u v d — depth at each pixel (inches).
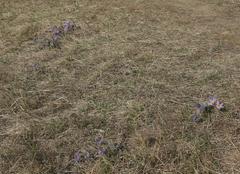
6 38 193.5
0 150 128.5
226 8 237.6
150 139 132.3
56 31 198.7
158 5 235.0
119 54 178.2
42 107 147.3
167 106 146.6
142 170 121.6
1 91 154.3
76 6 230.8
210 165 122.9
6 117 142.0
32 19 214.4
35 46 187.8
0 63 172.6
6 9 226.2
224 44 191.9
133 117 140.8
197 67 170.6
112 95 152.5
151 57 176.2
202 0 247.3
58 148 129.6
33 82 160.6
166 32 201.8
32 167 121.9
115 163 124.0
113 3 235.1
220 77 162.7
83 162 124.5
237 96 151.6
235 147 130.1
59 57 178.2
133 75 164.4
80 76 164.4
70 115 142.8
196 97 151.7
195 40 194.4
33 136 133.5
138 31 201.8
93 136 134.3
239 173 121.4
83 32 199.9
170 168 122.0
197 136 132.9
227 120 140.6
